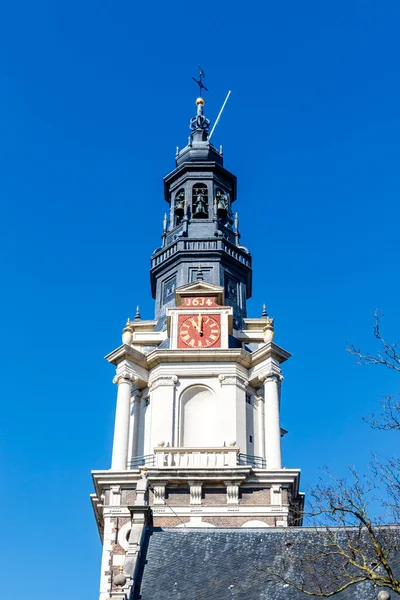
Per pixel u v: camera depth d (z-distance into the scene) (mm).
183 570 32156
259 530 34125
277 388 46719
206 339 47812
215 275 51188
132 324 50438
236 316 50562
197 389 46531
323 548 30594
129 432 45844
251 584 30797
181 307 48875
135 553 32812
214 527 34500
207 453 43500
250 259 53594
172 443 44750
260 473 42781
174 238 53406
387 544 29969
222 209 54781
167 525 41469
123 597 29438
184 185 55500
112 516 42062
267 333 48719
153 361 47375
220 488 42656
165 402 45875
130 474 43000
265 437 45438
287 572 30922
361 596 28906
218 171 56125
